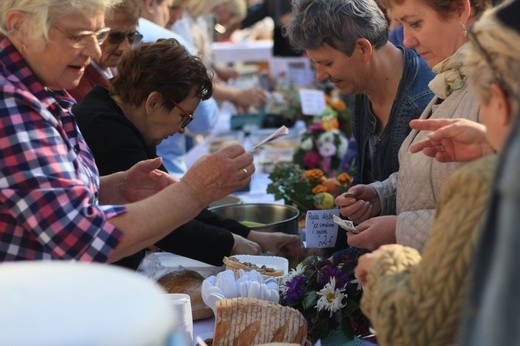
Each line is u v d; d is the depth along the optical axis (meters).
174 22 6.45
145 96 3.57
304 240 4.19
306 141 5.32
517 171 1.41
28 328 1.34
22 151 2.38
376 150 3.81
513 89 1.72
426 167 2.70
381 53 3.66
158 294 1.48
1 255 2.43
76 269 1.58
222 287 2.91
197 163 2.64
